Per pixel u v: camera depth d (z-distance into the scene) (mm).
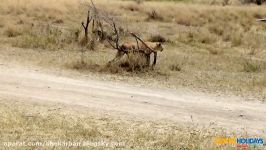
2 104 40000
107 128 34844
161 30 104688
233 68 66500
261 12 133375
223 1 175625
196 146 31422
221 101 46094
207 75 59375
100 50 74125
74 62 59406
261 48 90062
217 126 37375
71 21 105875
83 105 41406
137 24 107688
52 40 76125
